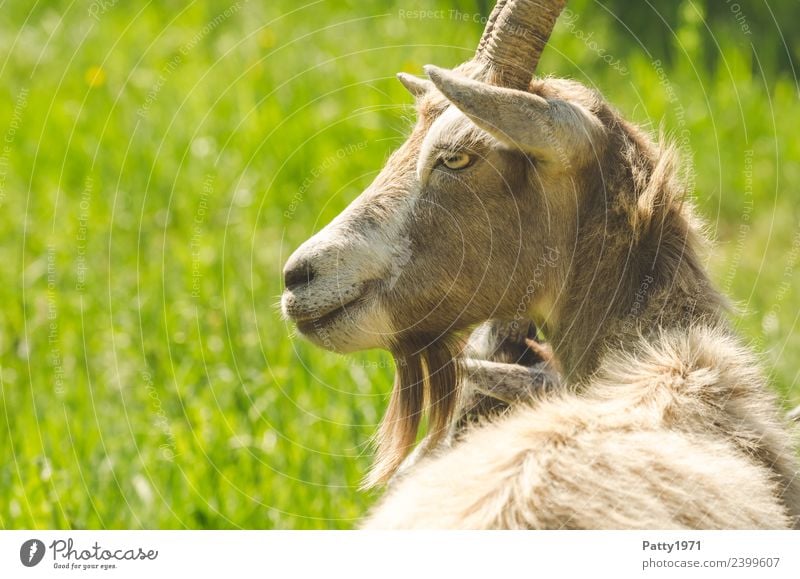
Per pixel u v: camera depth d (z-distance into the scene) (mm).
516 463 11375
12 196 29734
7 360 23422
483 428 12688
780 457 13055
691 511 11375
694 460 11648
